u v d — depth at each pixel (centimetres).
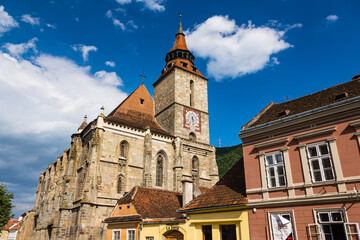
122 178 4606
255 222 1981
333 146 1772
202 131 6312
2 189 5684
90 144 4700
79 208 4203
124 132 4888
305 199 1781
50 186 6850
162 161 5259
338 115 1811
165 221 2531
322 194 1730
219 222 2175
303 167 1864
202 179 5656
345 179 1669
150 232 2641
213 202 2273
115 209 3269
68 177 4959
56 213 5125
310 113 1914
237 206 2070
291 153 1959
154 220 2661
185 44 7381
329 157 1778
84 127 5653
